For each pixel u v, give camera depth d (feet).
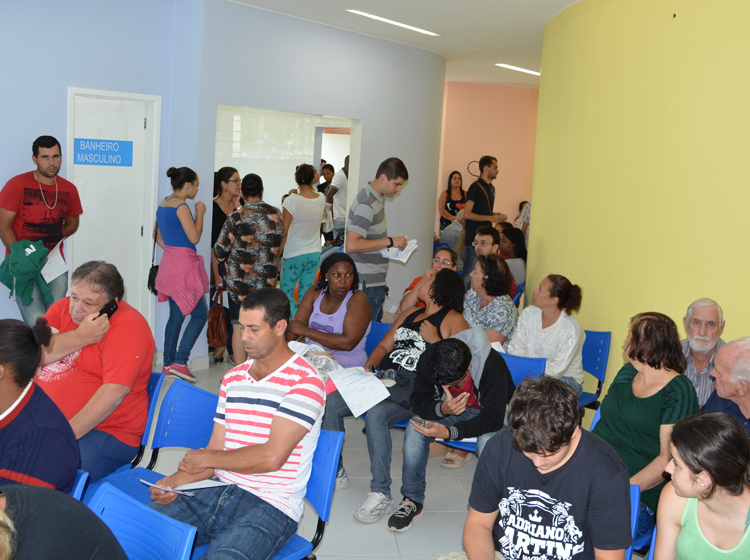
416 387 10.96
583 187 16.17
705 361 10.65
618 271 14.44
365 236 15.98
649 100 13.43
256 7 19.13
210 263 19.33
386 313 24.75
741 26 11.08
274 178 30.73
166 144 19.38
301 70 20.66
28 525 4.58
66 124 17.43
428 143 25.64
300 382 7.81
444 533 10.95
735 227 11.12
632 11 14.07
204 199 18.97
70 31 17.13
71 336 8.53
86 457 8.55
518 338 13.93
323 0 18.17
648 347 8.93
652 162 13.30
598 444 6.32
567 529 6.35
